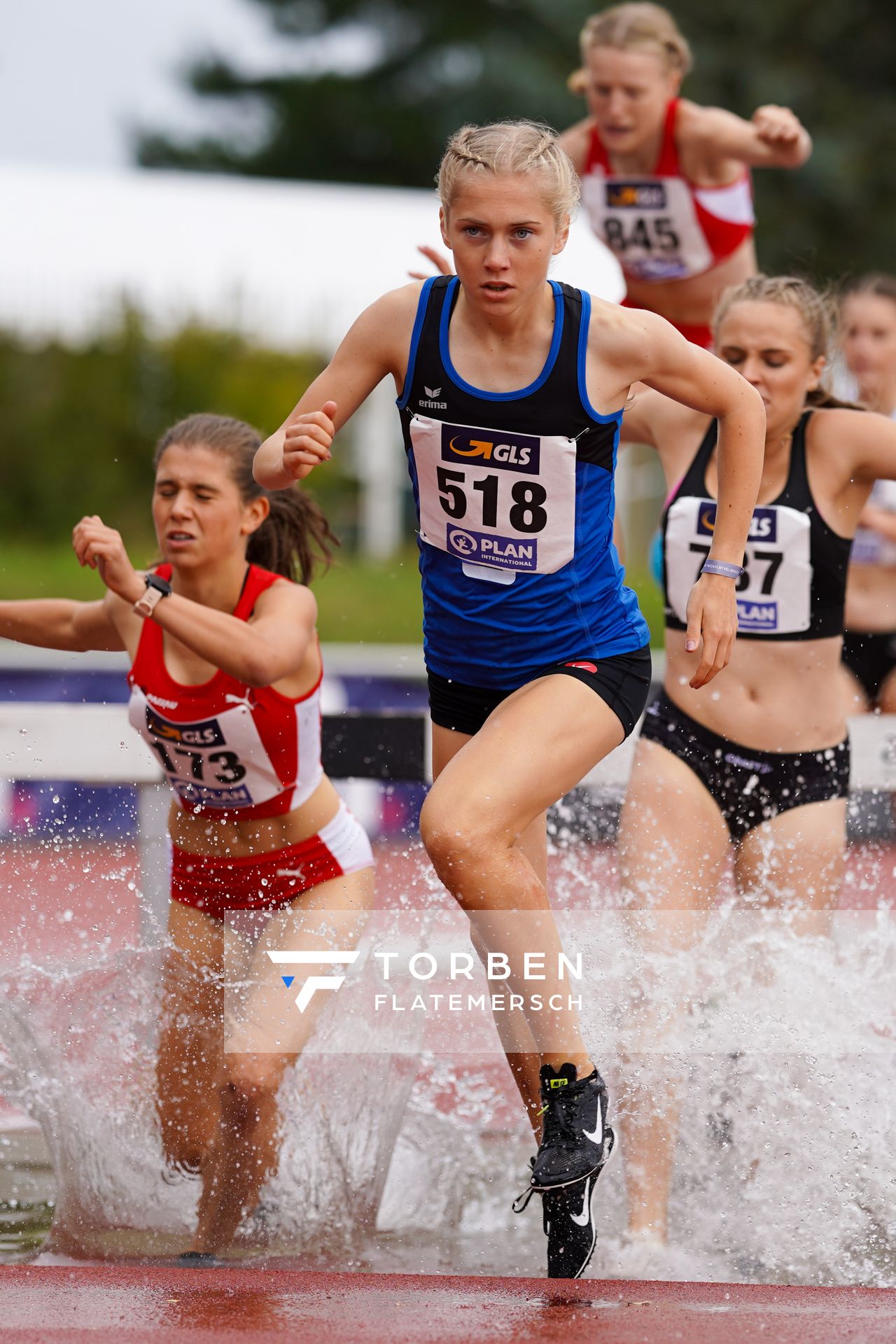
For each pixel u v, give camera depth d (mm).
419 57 102438
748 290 14539
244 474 13578
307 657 13617
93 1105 13164
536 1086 12492
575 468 11461
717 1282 10570
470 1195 13664
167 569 13883
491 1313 9430
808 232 79938
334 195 59312
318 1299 9695
